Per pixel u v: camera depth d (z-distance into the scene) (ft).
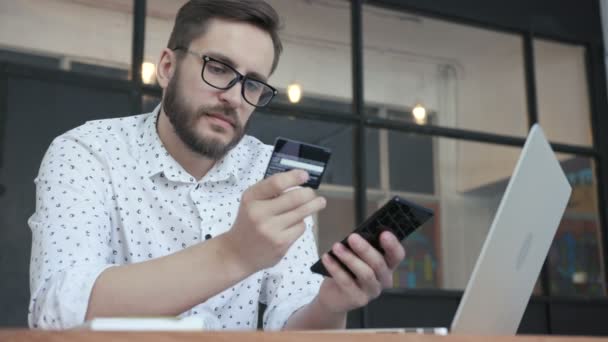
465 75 12.55
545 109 13.25
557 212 3.51
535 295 12.51
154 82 9.86
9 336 1.79
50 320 2.83
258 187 2.87
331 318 3.67
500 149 12.62
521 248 3.15
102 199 4.03
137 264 2.91
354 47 11.60
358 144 11.37
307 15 11.36
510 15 13.08
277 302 4.43
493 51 12.91
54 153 3.99
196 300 2.85
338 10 11.63
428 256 11.59
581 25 13.83
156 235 4.25
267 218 2.80
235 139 4.19
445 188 11.98
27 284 8.73
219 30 4.12
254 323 4.52
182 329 1.81
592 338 2.10
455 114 12.32
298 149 3.17
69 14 9.53
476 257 11.94
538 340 2.01
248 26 4.19
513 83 12.99
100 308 2.81
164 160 4.28
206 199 4.39
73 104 9.34
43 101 9.18
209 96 4.07
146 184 4.23
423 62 12.26
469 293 2.84
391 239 3.26
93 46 9.59
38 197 3.80
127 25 9.84
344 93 11.43
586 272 13.01
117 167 4.17
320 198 2.94
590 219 13.30
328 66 11.37
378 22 12.05
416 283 11.37
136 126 4.44
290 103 10.93
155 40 9.97
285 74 11.00
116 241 4.16
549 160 3.27
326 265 3.39
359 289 3.39
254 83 4.18
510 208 2.96
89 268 3.01
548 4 13.56
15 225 8.78
